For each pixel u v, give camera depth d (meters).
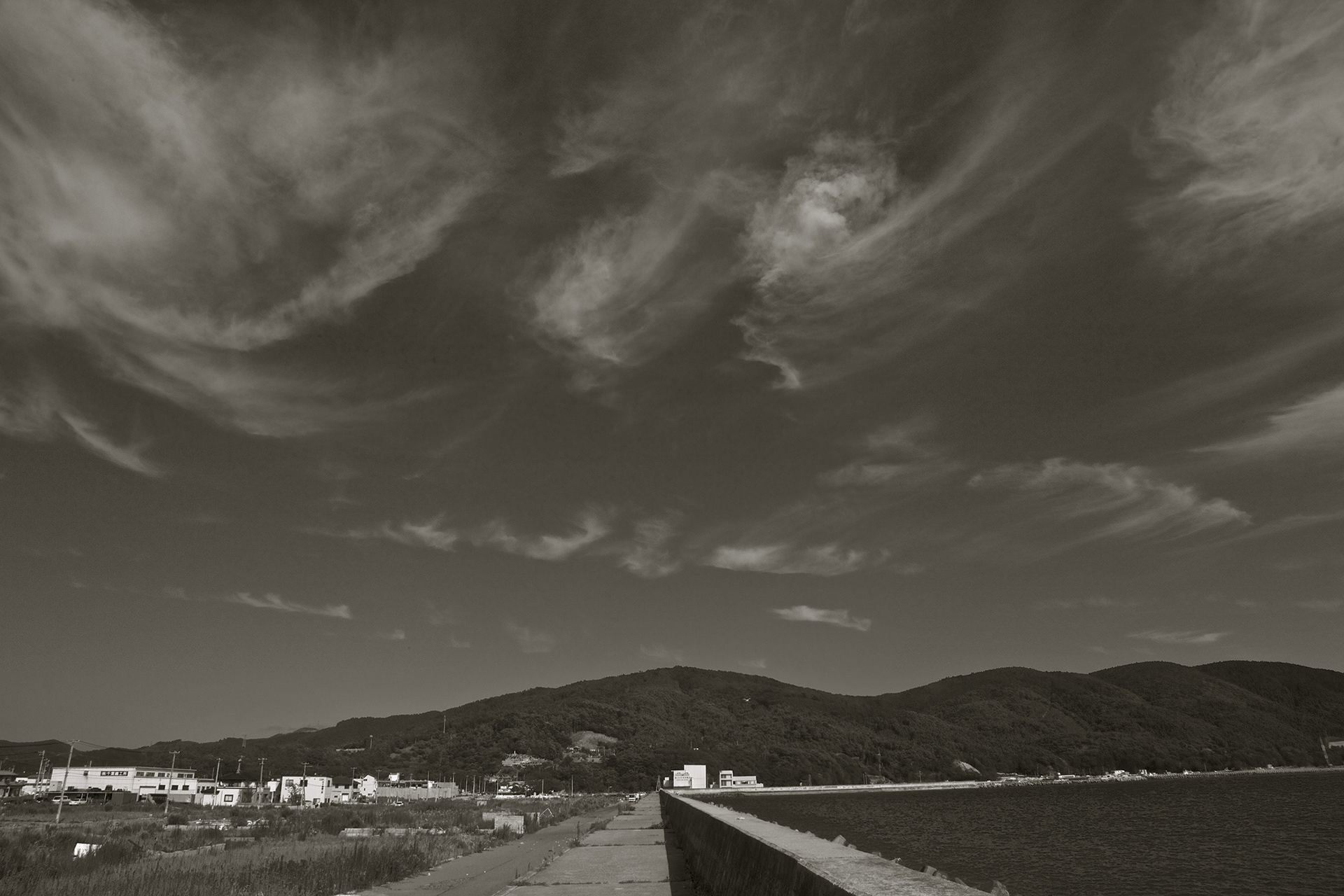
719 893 16.03
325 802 122.56
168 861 29.75
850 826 110.62
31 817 70.44
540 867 27.98
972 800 197.88
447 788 165.88
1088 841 91.12
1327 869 66.44
